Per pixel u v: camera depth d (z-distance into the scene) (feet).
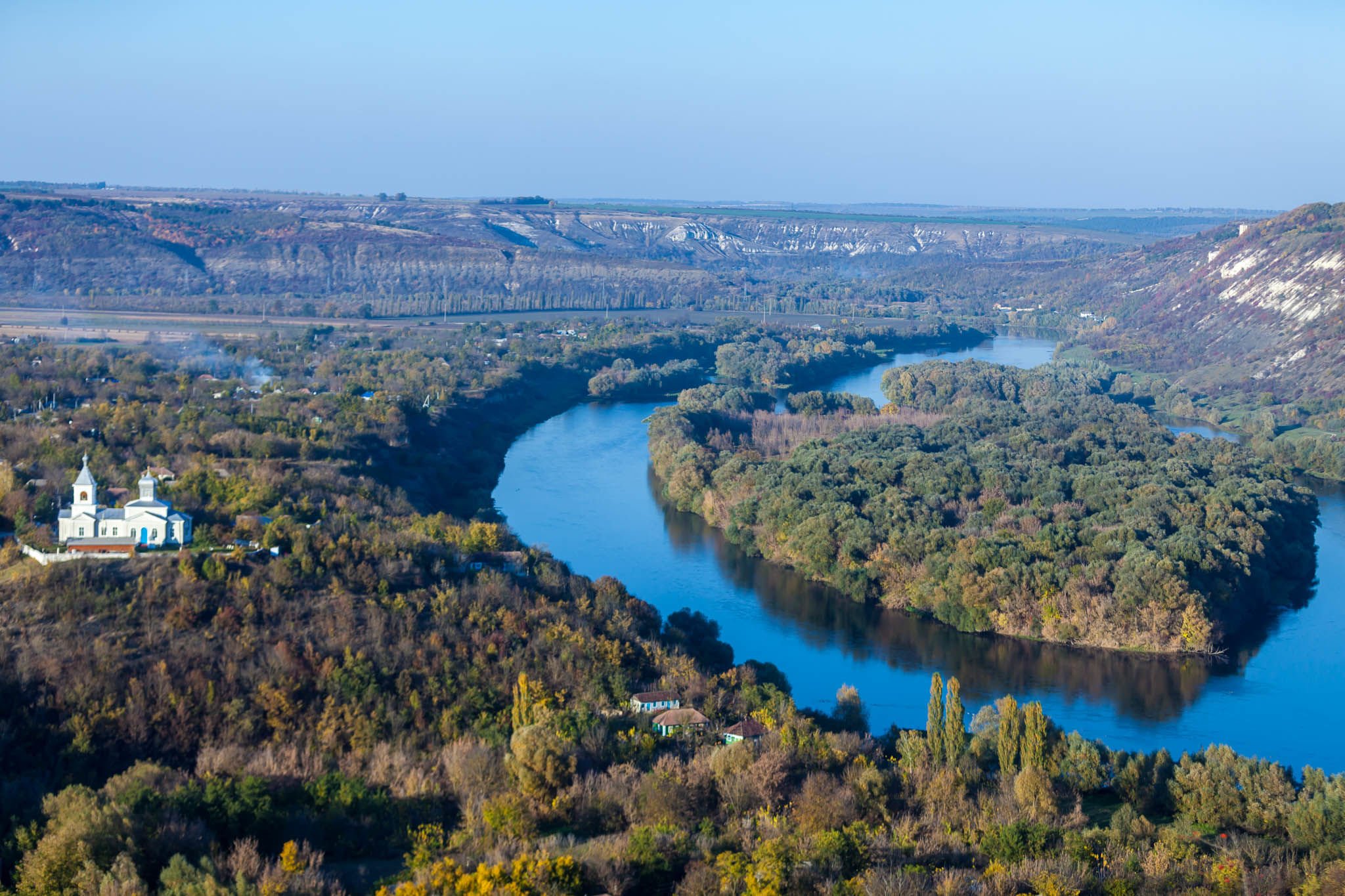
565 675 558.15
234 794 423.23
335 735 496.23
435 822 436.76
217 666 529.45
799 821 436.76
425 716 519.19
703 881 381.60
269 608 576.20
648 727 518.78
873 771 465.47
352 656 543.39
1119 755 508.53
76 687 501.15
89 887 365.61
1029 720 497.05
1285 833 452.76
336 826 424.87
